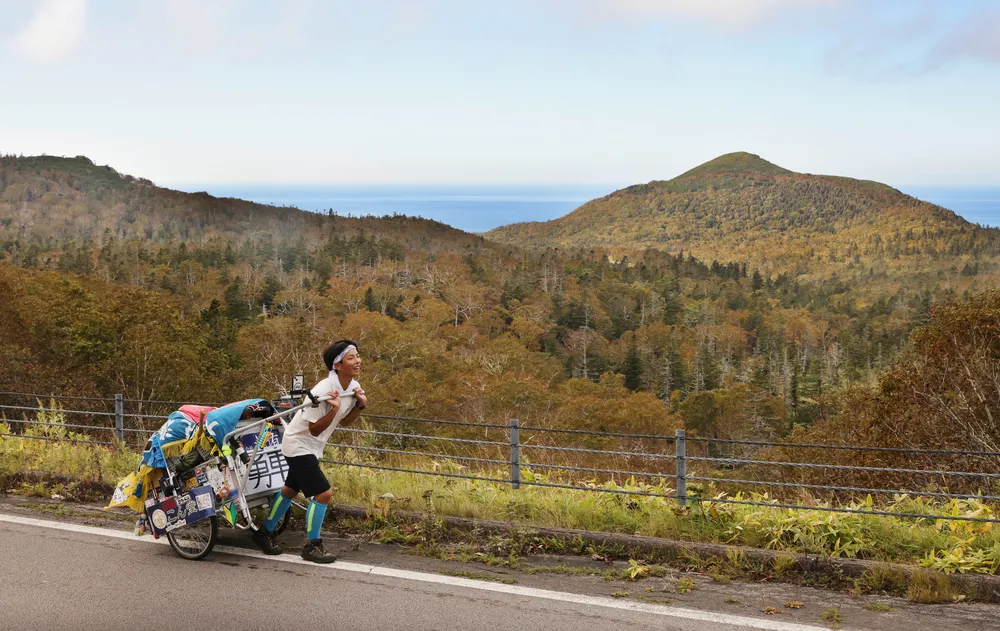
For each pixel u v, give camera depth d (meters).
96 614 4.46
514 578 5.02
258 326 60.75
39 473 7.40
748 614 4.44
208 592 4.78
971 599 4.60
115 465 7.76
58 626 4.30
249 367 49.94
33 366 33.50
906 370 18.69
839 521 5.57
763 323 184.25
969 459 15.59
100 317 39.25
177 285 175.50
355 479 7.10
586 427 53.31
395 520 6.06
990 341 17.30
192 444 5.30
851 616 4.39
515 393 58.09
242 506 5.30
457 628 4.25
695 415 71.38
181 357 40.28
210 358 46.94
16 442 8.82
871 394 20.52
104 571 5.14
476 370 77.00
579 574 5.12
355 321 105.56
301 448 5.22
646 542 5.43
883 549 5.31
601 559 5.40
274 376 47.94
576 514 6.18
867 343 155.75
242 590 4.81
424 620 4.36
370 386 55.41
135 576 5.05
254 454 5.37
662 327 150.12
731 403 71.50
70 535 5.92
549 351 139.12
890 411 18.53
